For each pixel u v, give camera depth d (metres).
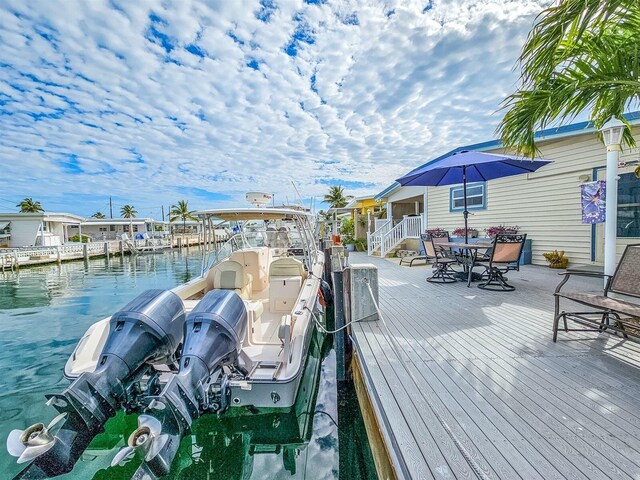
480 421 1.81
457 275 6.41
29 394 3.97
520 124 3.04
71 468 2.07
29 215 24.78
